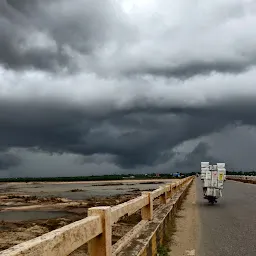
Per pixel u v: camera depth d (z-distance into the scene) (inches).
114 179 6082.7
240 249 315.9
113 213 181.5
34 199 1298.0
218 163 772.6
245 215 563.5
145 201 305.3
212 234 389.4
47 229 521.0
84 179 6122.1
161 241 313.4
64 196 1519.4
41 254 102.8
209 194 757.9
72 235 126.4
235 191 1299.2
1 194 1817.2
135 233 262.8
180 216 542.3
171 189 605.0
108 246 166.4
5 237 454.3
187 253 301.7
